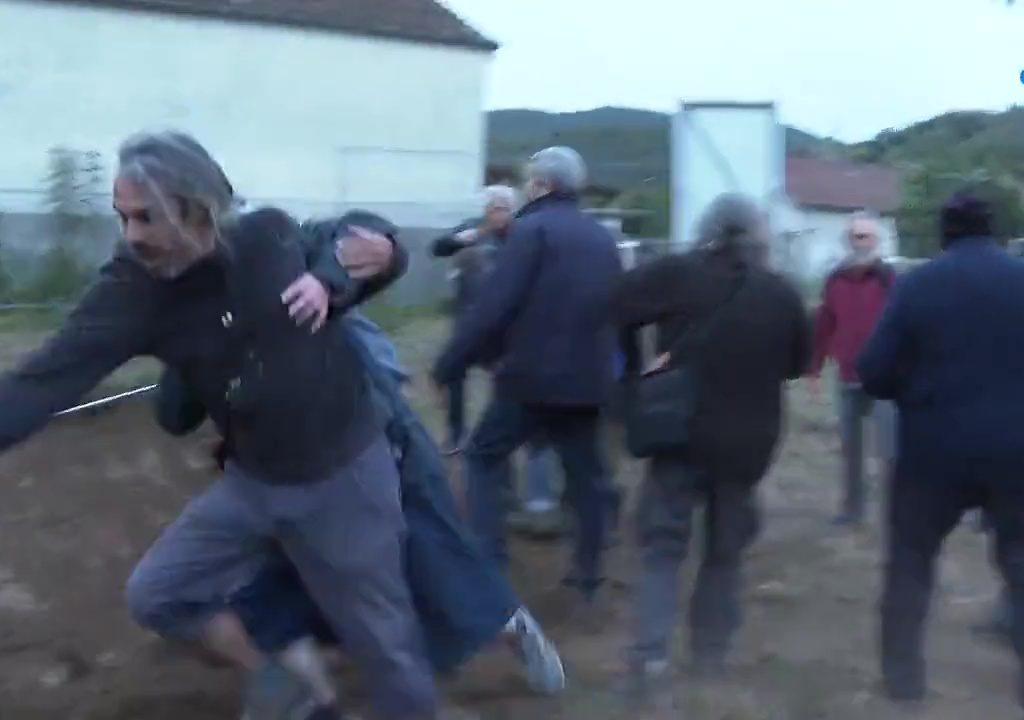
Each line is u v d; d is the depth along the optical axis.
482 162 27.38
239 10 23.98
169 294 3.62
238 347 3.64
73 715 4.77
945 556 7.15
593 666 5.35
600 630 5.82
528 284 5.65
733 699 4.97
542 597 6.23
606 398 5.77
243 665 4.10
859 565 6.95
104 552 6.76
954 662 5.53
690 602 5.19
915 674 4.96
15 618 5.73
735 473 4.83
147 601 3.89
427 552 4.39
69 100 22.36
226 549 3.88
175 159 3.46
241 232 3.66
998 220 4.68
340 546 3.81
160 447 9.09
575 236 5.69
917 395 4.63
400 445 4.38
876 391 4.74
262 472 3.76
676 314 4.82
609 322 5.23
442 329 17.78
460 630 4.44
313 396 3.69
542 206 5.78
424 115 26.53
